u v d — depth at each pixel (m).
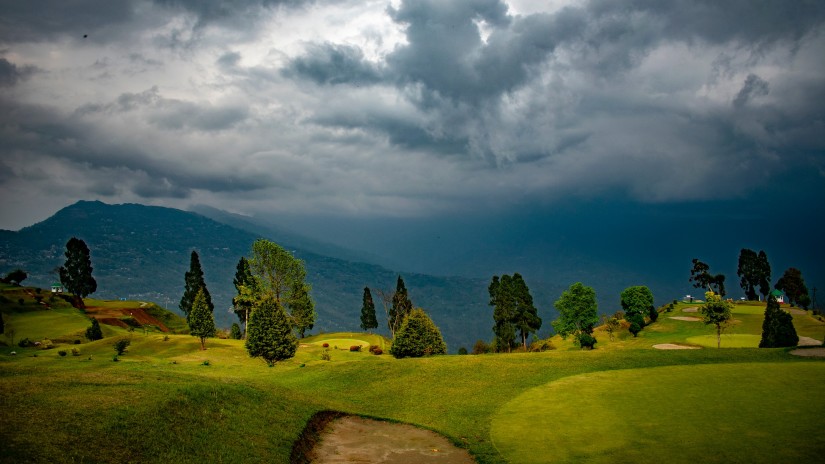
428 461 27.47
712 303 66.81
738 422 27.91
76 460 20.00
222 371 56.56
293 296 99.69
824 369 37.53
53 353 69.88
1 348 72.94
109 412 24.78
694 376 38.16
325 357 72.81
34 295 118.88
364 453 28.67
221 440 25.47
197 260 131.12
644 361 46.31
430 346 67.44
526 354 53.38
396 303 117.75
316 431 31.61
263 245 95.81
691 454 24.47
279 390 37.38
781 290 128.50
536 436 29.55
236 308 115.44
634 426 29.09
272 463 24.47
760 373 37.44
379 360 52.88
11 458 18.92
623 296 110.50
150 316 141.62
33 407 24.30
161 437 23.89
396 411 37.59
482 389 41.38
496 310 101.31
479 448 28.91
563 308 96.06
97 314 127.50
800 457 23.02
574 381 40.25
